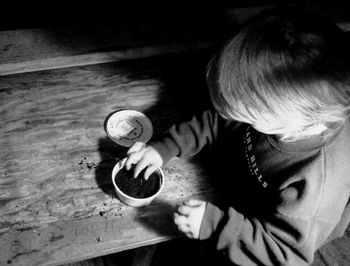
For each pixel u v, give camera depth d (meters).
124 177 1.27
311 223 1.04
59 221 1.17
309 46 0.82
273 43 0.85
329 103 0.85
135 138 1.38
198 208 1.16
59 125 1.37
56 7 3.00
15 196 1.19
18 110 1.38
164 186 1.30
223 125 1.39
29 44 1.54
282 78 0.83
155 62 1.63
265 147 1.16
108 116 1.43
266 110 0.89
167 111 1.49
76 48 1.57
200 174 1.35
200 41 1.70
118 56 1.60
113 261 1.76
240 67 0.88
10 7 2.96
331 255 1.42
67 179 1.25
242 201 1.31
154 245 1.56
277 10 0.95
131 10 3.02
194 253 1.86
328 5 2.00
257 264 1.16
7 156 1.26
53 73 1.51
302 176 1.03
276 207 1.10
